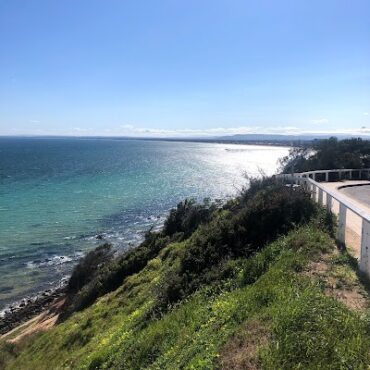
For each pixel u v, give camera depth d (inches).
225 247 422.6
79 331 531.5
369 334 193.8
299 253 331.3
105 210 1793.8
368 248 281.4
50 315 796.0
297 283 267.0
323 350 181.3
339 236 362.3
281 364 180.4
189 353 237.3
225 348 213.9
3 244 1291.8
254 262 349.1
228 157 5797.2
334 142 1378.0
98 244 1299.2
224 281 356.2
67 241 1332.4
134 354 317.7
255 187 703.1
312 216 432.5
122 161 4840.1
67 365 437.4
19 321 838.5
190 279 402.3
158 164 4421.8
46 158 5182.1
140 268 700.7
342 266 301.0
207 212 764.6
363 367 169.8
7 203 1926.7
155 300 425.1
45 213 1711.4
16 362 563.5
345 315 209.0
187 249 466.0
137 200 2039.9
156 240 773.9
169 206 1887.3
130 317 451.8
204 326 274.4
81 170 3604.8
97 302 629.6
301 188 505.7
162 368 255.8
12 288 994.1
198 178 2984.7
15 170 3501.5
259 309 249.6
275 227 434.3
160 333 316.8
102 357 369.4
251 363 192.1
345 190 826.2
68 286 920.3
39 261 1157.7
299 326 203.0
